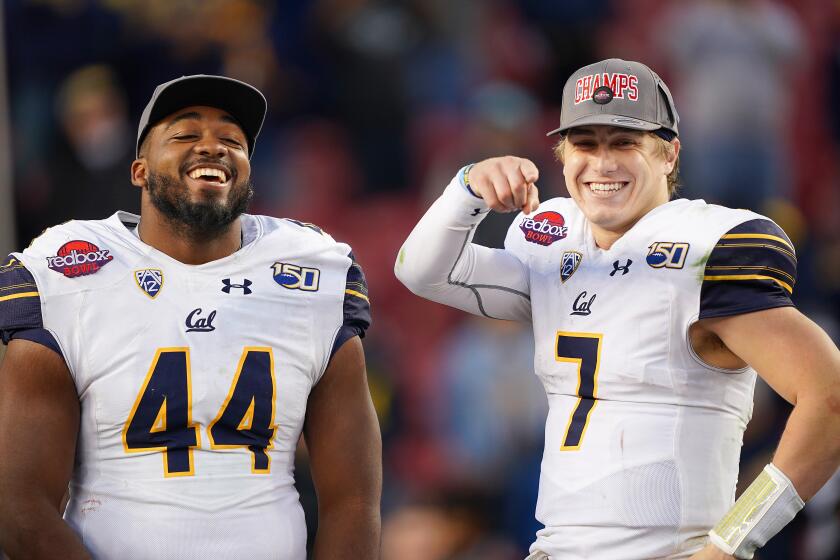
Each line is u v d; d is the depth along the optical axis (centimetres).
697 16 3247
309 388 1237
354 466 1243
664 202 1248
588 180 1212
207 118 1221
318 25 3184
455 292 1306
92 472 1173
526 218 1312
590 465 1177
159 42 3088
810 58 3375
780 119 3272
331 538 1227
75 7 3061
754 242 1163
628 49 3328
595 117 1192
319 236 1291
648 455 1161
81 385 1170
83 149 2859
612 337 1190
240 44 3150
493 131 3077
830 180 3372
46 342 1160
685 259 1172
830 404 1102
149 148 1223
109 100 2947
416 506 2506
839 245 3291
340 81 3161
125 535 1145
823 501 2084
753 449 2356
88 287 1180
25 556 1124
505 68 3269
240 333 1198
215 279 1213
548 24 3338
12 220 2066
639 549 1155
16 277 1184
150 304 1187
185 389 1171
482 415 2627
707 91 3194
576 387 1207
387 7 3186
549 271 1259
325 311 1245
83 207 2786
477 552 2442
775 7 3338
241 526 1166
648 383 1170
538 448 2569
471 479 2536
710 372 1177
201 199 1196
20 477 1137
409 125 3161
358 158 3167
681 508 1155
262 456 1198
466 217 1251
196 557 1148
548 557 1205
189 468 1164
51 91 3003
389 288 3034
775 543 2109
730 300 1148
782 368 1124
